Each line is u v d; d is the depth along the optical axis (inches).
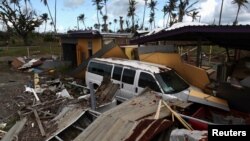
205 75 396.8
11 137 302.2
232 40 452.4
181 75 428.5
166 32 427.5
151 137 217.8
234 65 454.9
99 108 355.3
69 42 830.5
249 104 309.4
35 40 2573.8
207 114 323.0
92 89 364.8
